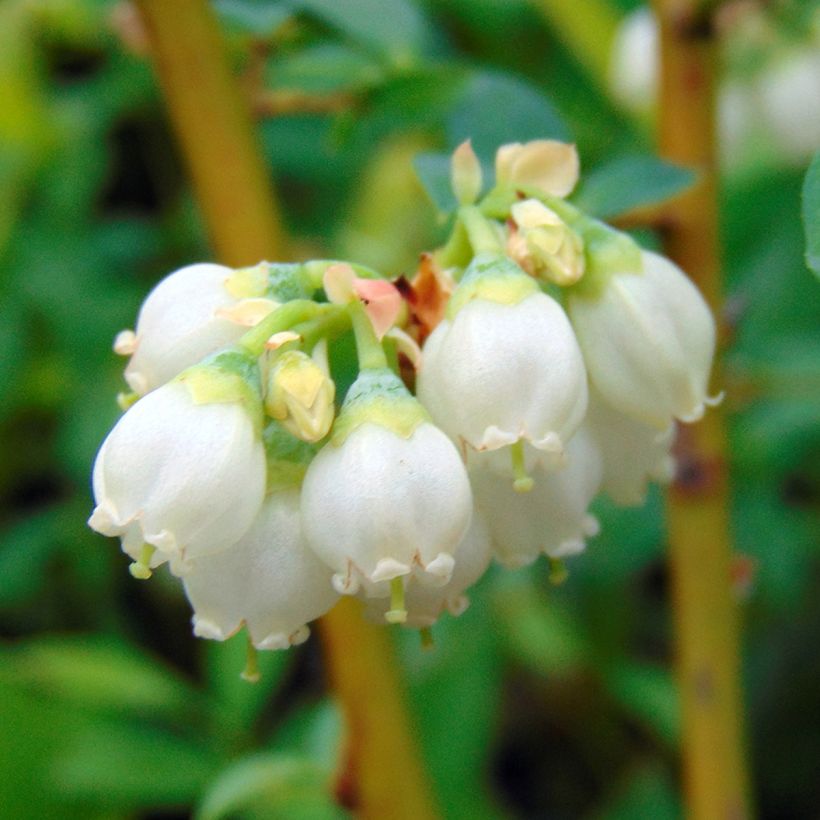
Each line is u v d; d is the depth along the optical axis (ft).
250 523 0.35
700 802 0.48
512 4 0.84
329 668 0.46
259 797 0.60
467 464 0.36
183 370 0.37
